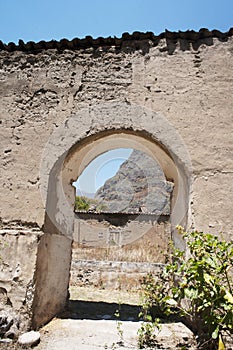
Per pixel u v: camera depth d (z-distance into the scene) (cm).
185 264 286
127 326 351
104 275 694
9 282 330
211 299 257
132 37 411
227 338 274
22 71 414
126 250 1343
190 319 327
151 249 1342
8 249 340
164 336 305
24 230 351
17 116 395
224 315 268
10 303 323
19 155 379
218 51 395
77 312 423
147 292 405
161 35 407
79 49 416
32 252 335
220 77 385
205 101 377
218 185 347
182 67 393
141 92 389
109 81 398
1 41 423
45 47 421
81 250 1340
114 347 280
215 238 283
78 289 639
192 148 361
